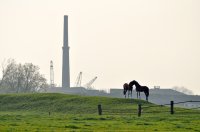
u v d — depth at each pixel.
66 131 132.88
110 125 152.38
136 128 144.75
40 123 158.25
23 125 149.50
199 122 171.00
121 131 136.25
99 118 184.75
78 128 143.12
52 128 141.00
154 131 137.50
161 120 179.25
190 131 138.62
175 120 180.00
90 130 136.75
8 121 168.50
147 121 173.00
